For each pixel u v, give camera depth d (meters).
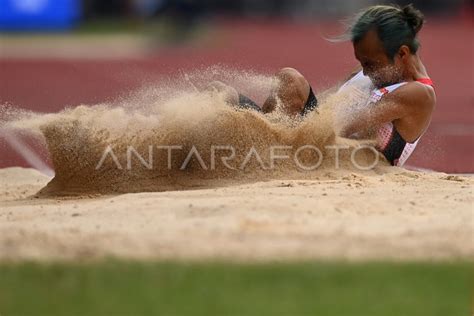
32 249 12.27
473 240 12.60
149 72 57.84
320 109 17.80
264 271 11.09
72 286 10.66
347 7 123.69
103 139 17.55
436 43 87.81
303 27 110.25
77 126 17.50
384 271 11.12
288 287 10.53
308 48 78.31
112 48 79.38
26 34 97.81
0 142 28.61
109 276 10.99
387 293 10.35
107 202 15.73
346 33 18.84
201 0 104.81
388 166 18.48
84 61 66.50
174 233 13.02
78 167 17.56
